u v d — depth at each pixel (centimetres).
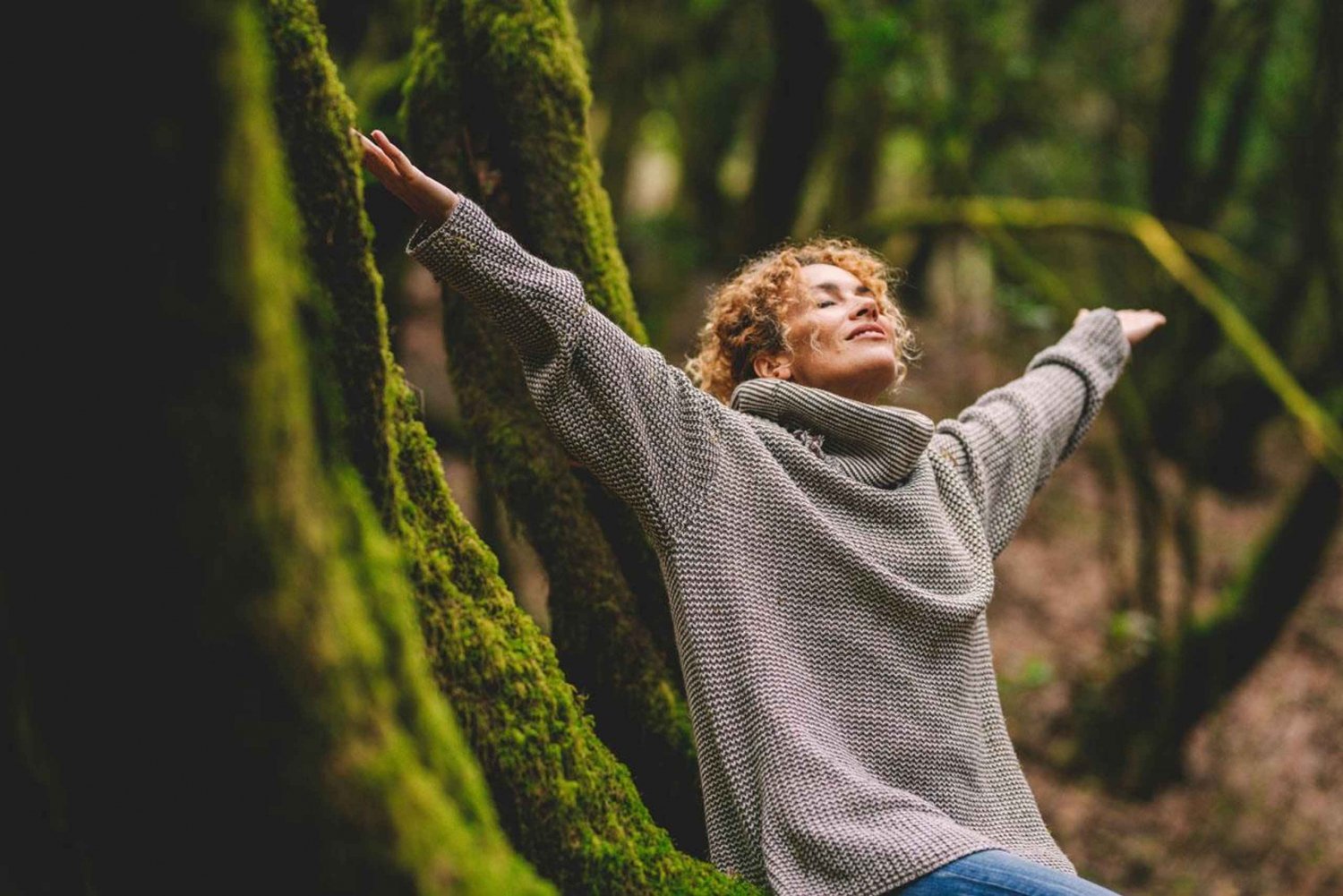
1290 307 711
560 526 229
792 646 188
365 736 103
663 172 1242
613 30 696
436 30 228
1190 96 788
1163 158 805
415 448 164
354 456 145
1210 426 916
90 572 97
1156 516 580
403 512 157
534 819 158
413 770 108
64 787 103
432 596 156
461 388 235
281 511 99
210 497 96
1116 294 901
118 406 94
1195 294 531
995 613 759
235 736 99
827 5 610
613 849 165
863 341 217
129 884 104
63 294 93
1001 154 939
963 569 202
